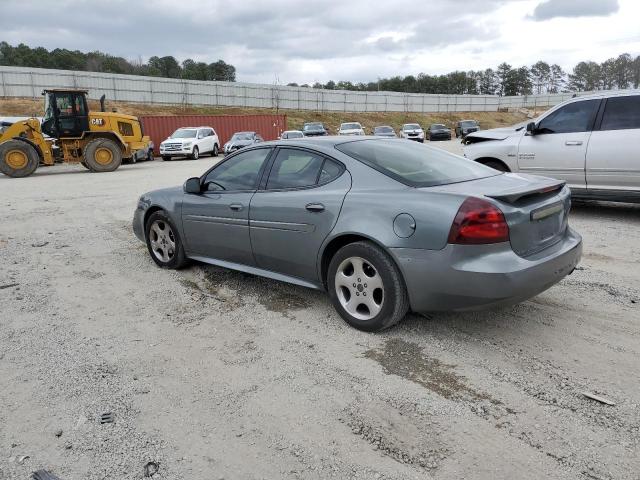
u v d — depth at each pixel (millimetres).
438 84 125500
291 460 2467
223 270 5473
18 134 18469
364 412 2826
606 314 4027
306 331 3885
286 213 4086
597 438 2549
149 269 5602
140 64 105875
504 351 3465
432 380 3129
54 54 97750
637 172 6836
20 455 2545
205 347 3672
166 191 5461
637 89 7238
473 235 3182
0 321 4199
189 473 2396
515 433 2607
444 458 2443
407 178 3715
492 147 8250
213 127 34844
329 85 119188
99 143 19344
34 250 6574
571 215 7949
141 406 2943
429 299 3406
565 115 7539
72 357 3551
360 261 3684
